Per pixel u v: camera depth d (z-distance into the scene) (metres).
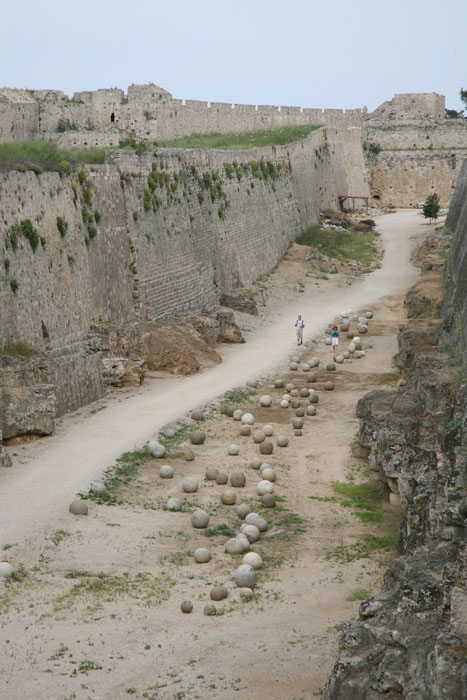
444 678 14.27
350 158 115.62
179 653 20.02
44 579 23.91
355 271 82.50
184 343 50.91
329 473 34.72
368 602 17.64
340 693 16.06
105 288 47.53
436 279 67.12
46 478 31.59
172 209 58.69
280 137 96.06
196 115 95.12
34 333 38.88
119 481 32.22
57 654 19.83
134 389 45.62
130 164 52.69
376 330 61.25
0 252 36.59
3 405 35.06
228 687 18.36
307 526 29.16
